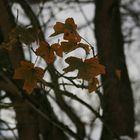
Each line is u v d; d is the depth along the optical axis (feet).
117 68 16.72
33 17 9.57
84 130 15.49
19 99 12.58
